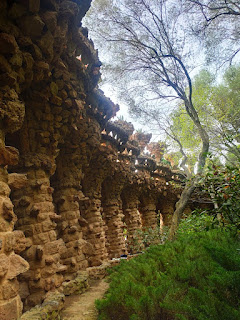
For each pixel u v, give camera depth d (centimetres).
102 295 788
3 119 426
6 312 371
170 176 2202
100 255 1181
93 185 1240
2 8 454
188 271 472
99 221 1237
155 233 1703
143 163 1905
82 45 748
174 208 2491
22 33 497
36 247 649
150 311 395
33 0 471
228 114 1650
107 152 1207
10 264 400
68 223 900
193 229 966
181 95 1245
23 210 670
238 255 400
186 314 348
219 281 346
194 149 1555
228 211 570
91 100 945
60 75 668
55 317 582
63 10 576
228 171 599
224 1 981
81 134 872
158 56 1193
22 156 686
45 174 725
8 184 450
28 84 561
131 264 766
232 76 1675
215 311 314
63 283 816
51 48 552
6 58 430
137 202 1859
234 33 1103
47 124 710
